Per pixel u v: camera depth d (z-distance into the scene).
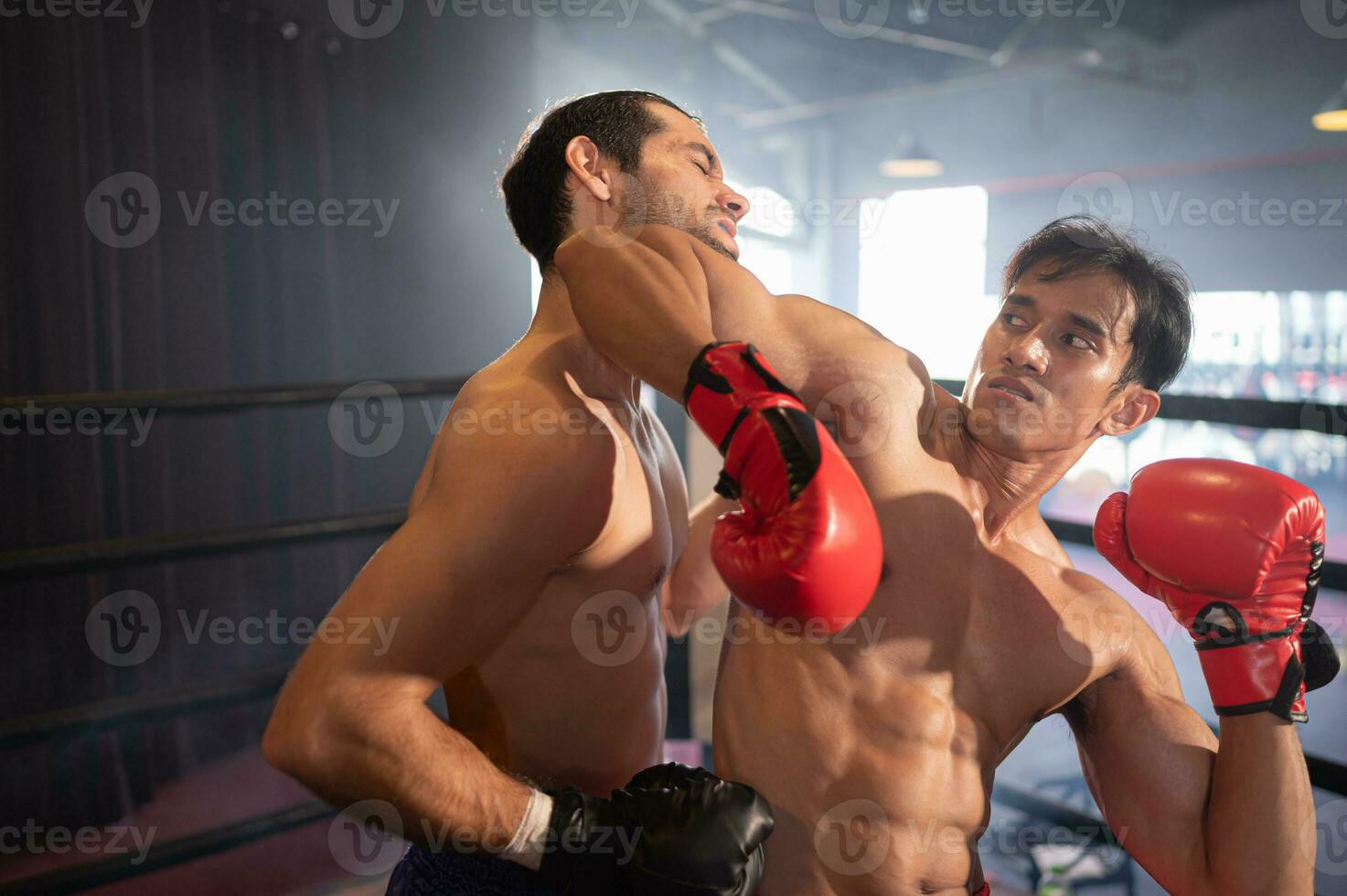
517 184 1.13
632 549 1.02
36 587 3.78
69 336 3.91
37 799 3.61
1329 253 9.10
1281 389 9.48
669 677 2.52
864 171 10.45
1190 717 0.98
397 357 5.22
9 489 3.83
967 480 0.97
